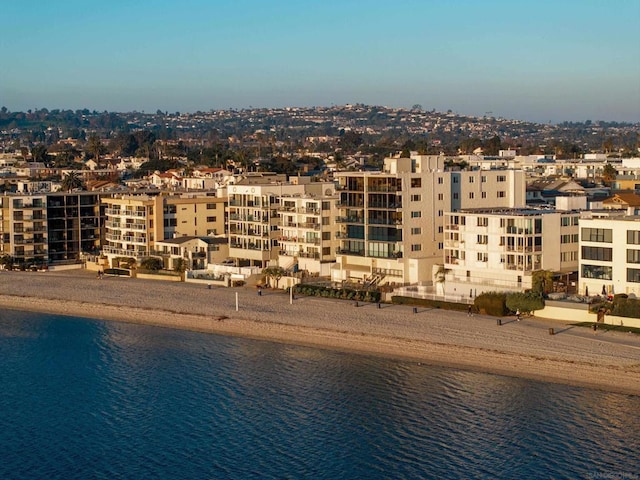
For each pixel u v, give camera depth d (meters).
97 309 163.62
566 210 164.62
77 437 100.12
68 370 125.62
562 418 100.62
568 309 133.50
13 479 89.94
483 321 136.38
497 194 176.38
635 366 113.38
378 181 164.62
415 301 149.38
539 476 87.50
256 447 95.62
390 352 127.06
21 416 107.19
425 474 88.31
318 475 88.69
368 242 167.12
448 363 120.94
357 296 156.38
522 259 147.88
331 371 120.12
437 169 170.12
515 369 116.75
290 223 180.25
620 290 137.50
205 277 182.12
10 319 159.38
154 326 150.62
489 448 93.69
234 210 192.50
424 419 101.75
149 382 118.62
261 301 159.88
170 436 99.44
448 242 158.00
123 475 90.12
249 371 121.62
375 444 95.31
